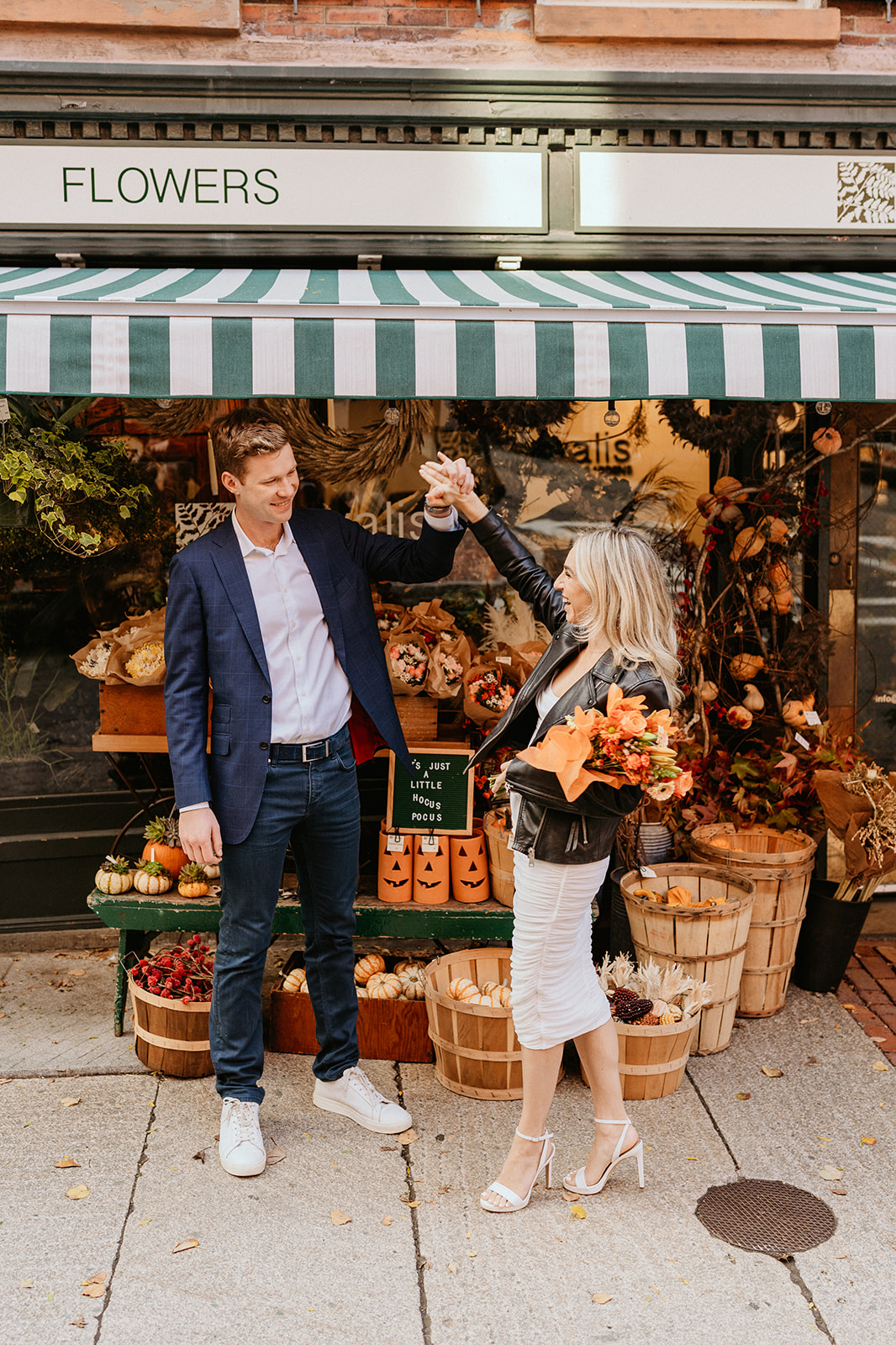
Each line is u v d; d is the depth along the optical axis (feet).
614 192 13.74
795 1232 9.29
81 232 13.20
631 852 13.34
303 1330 8.13
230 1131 10.15
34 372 9.66
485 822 12.57
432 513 10.43
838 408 14.97
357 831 10.73
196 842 9.67
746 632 15.52
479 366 10.03
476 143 13.48
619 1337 8.07
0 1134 10.66
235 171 13.25
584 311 10.11
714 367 10.14
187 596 9.86
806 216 14.03
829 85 13.71
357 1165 10.18
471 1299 8.45
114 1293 8.49
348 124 13.26
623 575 8.52
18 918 15.55
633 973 11.97
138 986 11.80
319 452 15.07
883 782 13.30
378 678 10.69
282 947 15.33
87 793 15.53
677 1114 11.19
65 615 15.23
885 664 16.29
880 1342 8.05
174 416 14.73
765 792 14.64
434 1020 11.47
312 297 10.68
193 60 13.39
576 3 13.79
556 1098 11.42
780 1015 13.55
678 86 13.51
